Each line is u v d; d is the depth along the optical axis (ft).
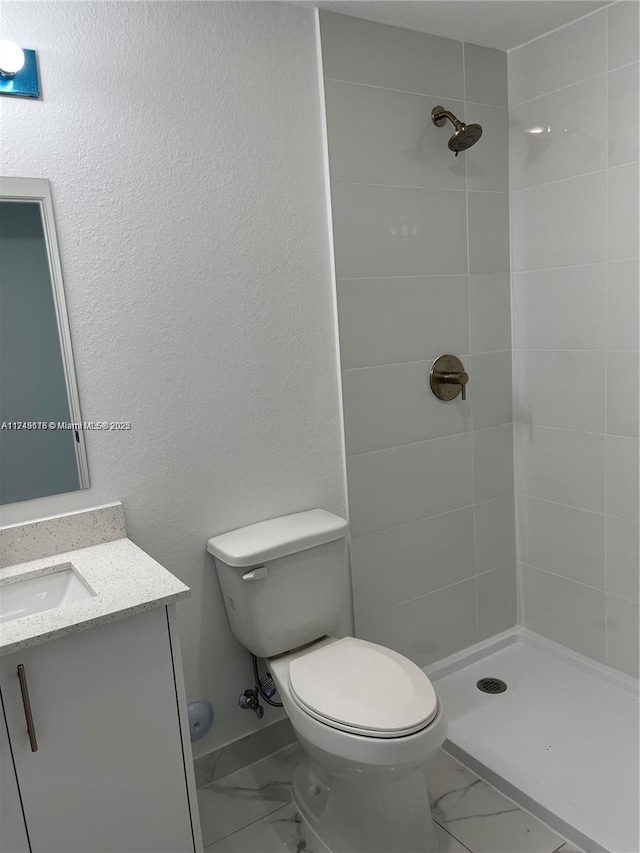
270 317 6.52
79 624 4.25
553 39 7.21
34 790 4.34
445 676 8.12
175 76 5.77
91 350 5.63
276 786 6.58
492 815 6.00
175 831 4.99
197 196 5.99
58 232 5.38
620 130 6.73
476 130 6.70
